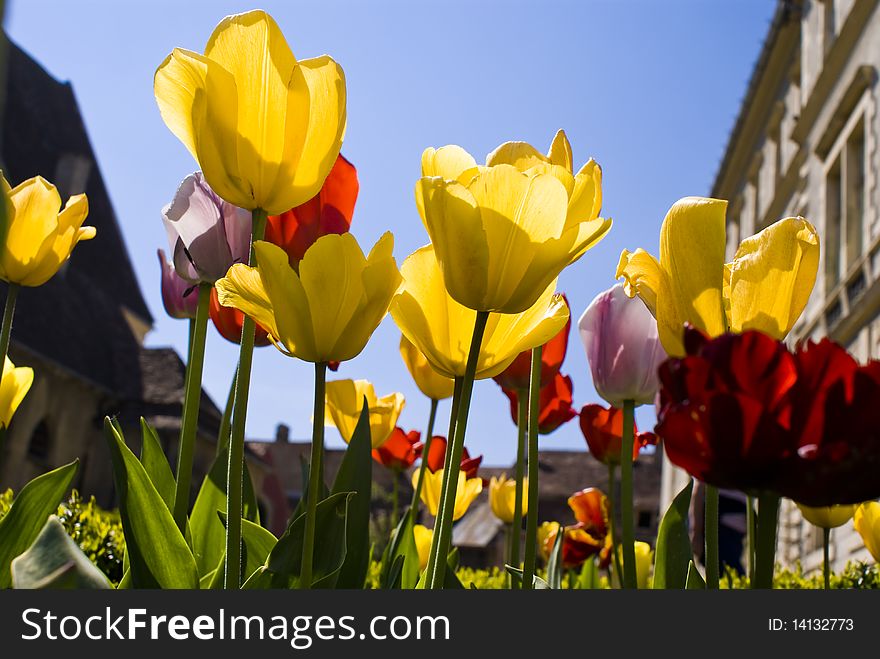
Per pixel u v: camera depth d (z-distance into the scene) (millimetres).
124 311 31594
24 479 23016
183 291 1616
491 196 923
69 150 31219
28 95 30594
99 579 700
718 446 607
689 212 944
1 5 678
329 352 912
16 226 1232
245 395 907
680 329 948
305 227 1212
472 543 31922
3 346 1254
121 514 917
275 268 876
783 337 926
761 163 26656
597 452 2053
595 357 1316
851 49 17047
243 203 952
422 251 1059
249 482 1502
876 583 2998
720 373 633
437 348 1053
